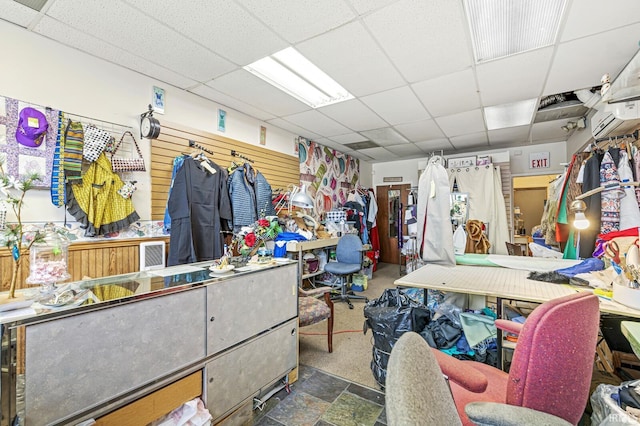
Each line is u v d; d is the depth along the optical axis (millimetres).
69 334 1072
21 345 970
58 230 1399
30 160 1996
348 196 5977
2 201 1871
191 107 3061
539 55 2371
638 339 1156
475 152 5734
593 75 2688
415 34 2113
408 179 6574
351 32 2088
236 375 1684
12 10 1812
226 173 3139
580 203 1720
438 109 3547
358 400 1943
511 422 698
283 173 4336
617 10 1840
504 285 2070
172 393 1375
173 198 2627
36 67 2055
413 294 2902
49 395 1023
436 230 2918
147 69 2572
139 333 1267
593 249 2762
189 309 1459
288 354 2068
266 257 2129
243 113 3668
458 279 2281
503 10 1885
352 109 3555
